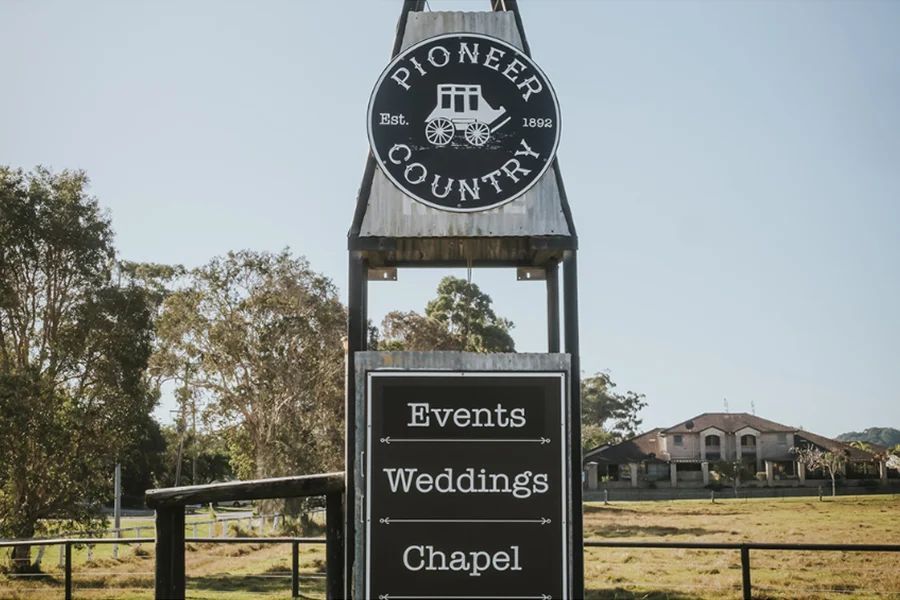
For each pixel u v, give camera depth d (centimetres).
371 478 845
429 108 916
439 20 930
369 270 1089
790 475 8100
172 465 6950
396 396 855
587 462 8112
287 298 4284
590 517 5041
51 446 2861
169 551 856
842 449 8275
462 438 851
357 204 905
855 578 1881
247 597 1577
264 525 4012
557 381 860
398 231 902
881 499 6625
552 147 916
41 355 3045
